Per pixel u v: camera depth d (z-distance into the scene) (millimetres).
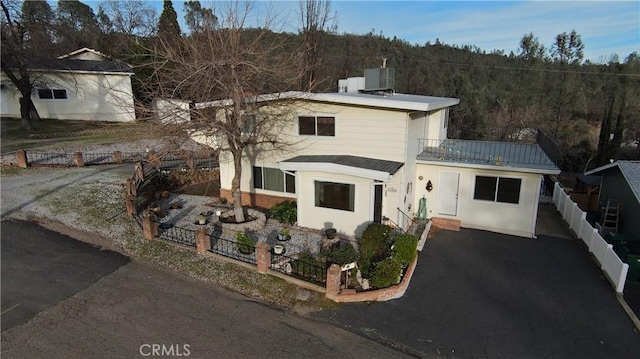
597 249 12438
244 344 7938
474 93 40844
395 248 11172
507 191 14359
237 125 12742
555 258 12633
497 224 14781
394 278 10047
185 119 12180
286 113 14258
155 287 9805
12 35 26359
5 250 11062
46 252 11164
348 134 13680
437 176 15203
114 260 11016
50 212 13766
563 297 10305
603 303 10078
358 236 13023
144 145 26203
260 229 13641
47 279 9844
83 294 9312
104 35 46188
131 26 48281
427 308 9578
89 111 32062
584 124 37438
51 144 25406
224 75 12094
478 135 37000
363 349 8000
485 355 8000
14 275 9898
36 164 20078
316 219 13609
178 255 11445
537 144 18531
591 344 8438
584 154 34188
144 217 12219
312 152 14484
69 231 12562
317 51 31922
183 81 11719
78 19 59844
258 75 13359
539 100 38094
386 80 16734
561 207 17172
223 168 16641
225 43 12797
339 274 9617
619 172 15922
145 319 8531
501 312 9516
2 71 28625
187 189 18953
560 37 38812
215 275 10484
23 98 27516
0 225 12492
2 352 7312
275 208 14797
